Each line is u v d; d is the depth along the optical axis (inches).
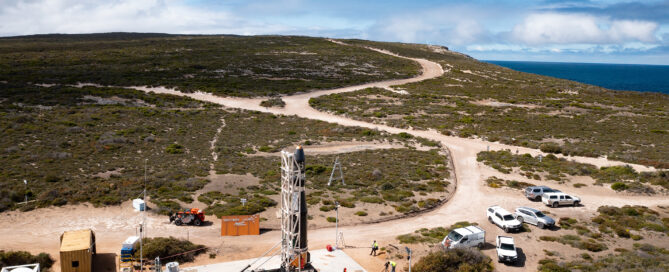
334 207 1524.4
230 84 4448.8
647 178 1923.0
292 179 887.7
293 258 918.4
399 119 3415.4
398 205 1590.8
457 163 2282.2
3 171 1656.0
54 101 3223.4
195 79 4566.9
